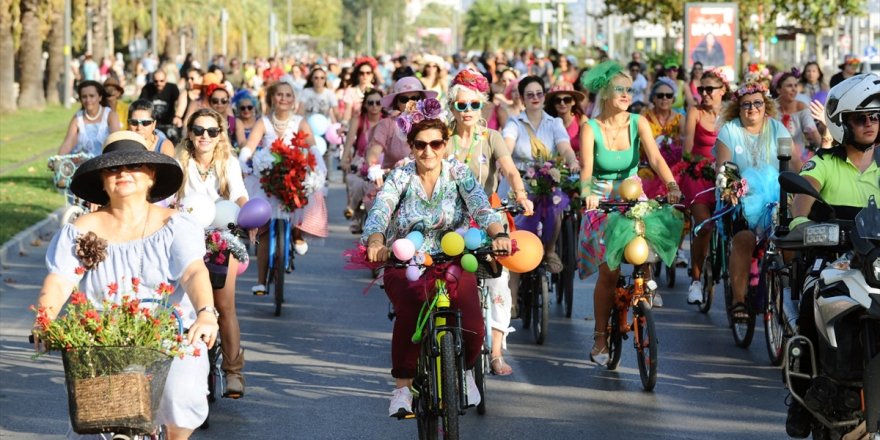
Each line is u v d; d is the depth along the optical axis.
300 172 22.47
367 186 30.67
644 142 18.34
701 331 21.08
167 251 10.82
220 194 16.80
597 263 17.41
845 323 11.64
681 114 28.02
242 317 22.27
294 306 23.42
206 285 10.70
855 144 13.15
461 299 13.15
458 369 12.90
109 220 10.98
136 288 10.56
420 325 13.04
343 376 17.70
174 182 11.12
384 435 14.60
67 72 97.12
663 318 22.33
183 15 135.00
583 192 18.27
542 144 21.05
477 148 16.61
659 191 22.95
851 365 11.66
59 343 9.52
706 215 22.30
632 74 56.06
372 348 19.64
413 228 13.57
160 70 39.56
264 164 22.64
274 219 22.61
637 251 16.69
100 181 11.13
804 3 75.75
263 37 182.12
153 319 9.70
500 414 15.54
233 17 164.12
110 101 29.66
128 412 9.49
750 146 19.89
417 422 14.06
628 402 16.14
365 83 41.62
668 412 15.60
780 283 16.73
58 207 36.59
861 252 11.32
